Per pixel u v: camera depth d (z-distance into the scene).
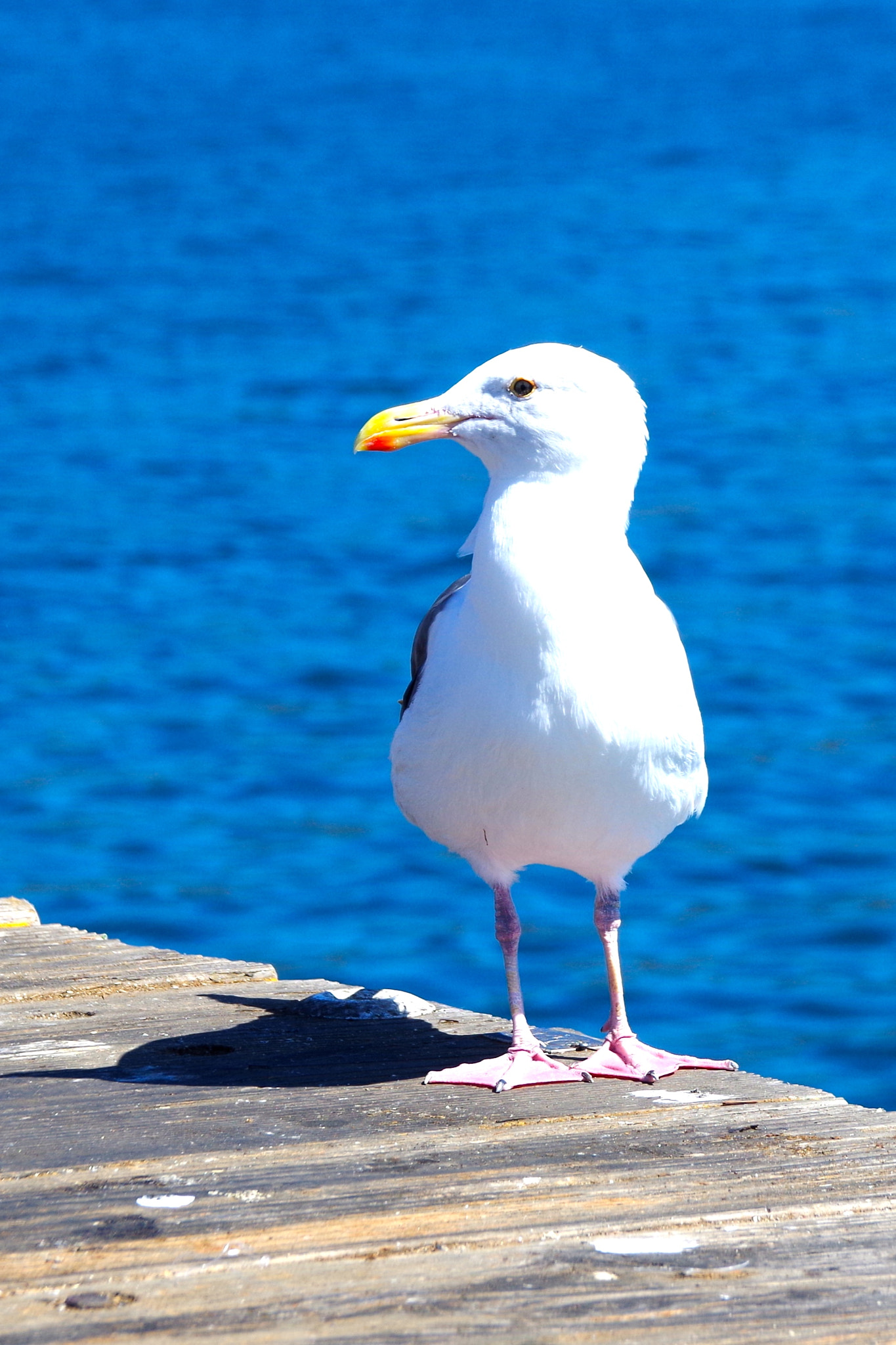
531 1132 5.54
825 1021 12.78
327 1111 5.77
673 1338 4.04
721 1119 5.70
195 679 21.33
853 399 37.72
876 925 14.55
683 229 63.03
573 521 5.82
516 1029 6.36
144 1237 4.60
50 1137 5.46
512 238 63.00
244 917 14.76
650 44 169.88
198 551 27.25
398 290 52.91
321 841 16.52
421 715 6.09
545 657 5.72
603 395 5.89
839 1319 4.13
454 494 31.30
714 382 39.72
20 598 24.67
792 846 16.34
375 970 13.69
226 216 70.12
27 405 38.31
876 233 60.25
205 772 18.38
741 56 152.00
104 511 29.61
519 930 6.46
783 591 24.95
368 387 39.41
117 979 7.52
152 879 15.56
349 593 25.05
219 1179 5.05
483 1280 4.34
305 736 19.42
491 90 126.25
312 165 86.56
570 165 83.19
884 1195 4.93
